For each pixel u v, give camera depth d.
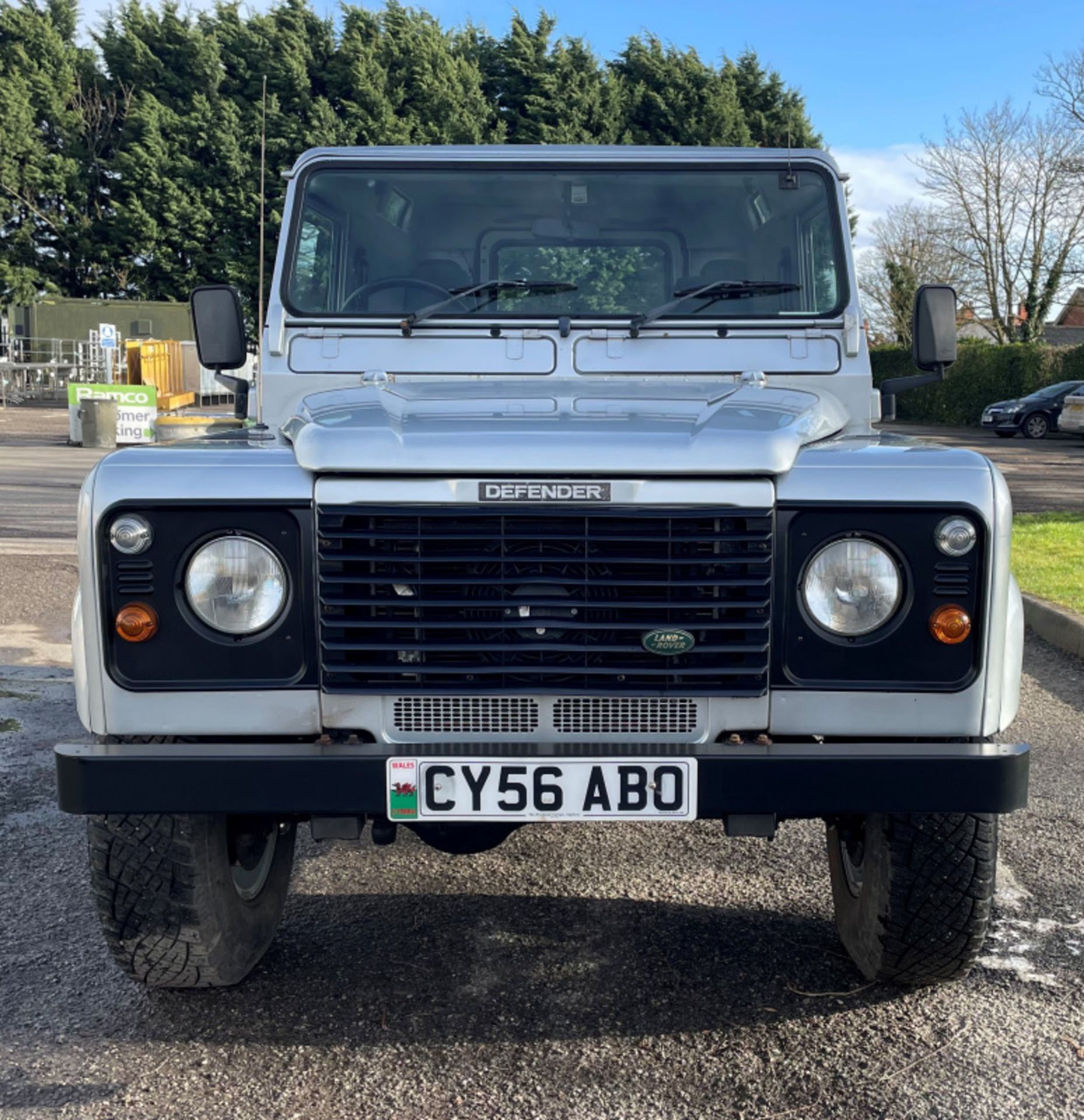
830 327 3.82
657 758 2.60
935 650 2.63
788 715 2.67
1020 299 40.56
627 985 3.23
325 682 2.66
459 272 3.94
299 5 38.06
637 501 2.61
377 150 3.97
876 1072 2.80
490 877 3.99
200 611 2.64
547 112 38.41
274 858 3.50
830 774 2.57
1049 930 3.56
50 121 42.09
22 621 7.87
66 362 35.78
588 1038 2.96
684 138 38.03
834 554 2.63
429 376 3.77
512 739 2.69
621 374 3.77
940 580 2.62
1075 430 25.17
